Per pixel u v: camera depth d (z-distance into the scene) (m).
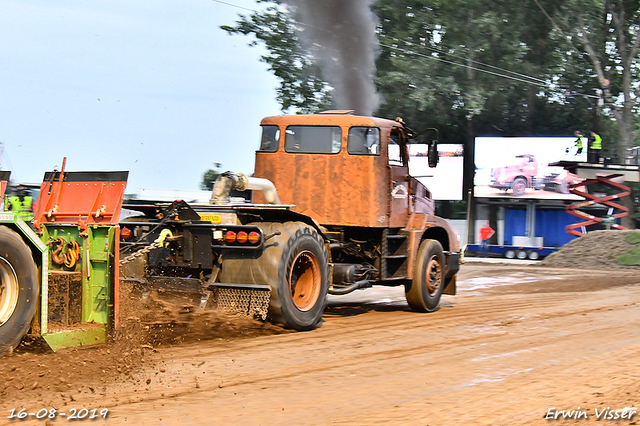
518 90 37.66
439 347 7.73
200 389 5.55
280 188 10.53
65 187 6.92
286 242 8.37
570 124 40.84
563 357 7.20
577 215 32.34
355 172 10.18
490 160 37.53
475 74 35.31
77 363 6.00
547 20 36.25
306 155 10.42
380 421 4.82
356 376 6.19
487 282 17.41
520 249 36.38
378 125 10.30
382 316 10.57
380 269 10.53
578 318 10.27
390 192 10.55
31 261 5.96
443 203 39.16
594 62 36.81
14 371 5.60
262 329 8.28
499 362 6.91
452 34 34.53
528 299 13.33
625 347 7.83
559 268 22.84
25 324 5.91
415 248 10.89
